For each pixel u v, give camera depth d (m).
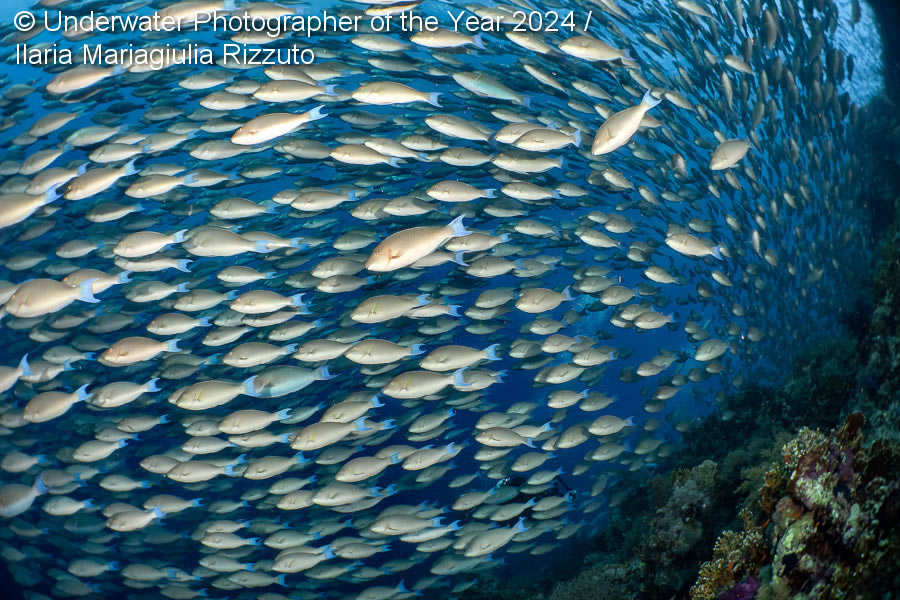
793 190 5.84
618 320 4.96
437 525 4.45
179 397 4.12
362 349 4.00
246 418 4.23
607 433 4.71
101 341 5.13
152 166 4.80
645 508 4.98
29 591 5.79
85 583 5.65
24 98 4.99
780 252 6.02
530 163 4.25
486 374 4.20
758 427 4.94
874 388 3.17
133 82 5.05
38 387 5.27
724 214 5.64
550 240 5.32
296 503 4.41
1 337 5.50
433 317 4.96
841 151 6.02
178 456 4.95
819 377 4.16
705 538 3.65
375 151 4.24
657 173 5.60
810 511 2.74
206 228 4.24
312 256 5.18
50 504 4.84
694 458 5.22
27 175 4.79
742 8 5.48
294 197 4.50
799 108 5.67
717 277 5.27
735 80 5.61
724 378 5.76
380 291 5.06
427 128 5.07
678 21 5.58
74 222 5.18
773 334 6.04
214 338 4.65
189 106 5.06
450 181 4.12
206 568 5.18
